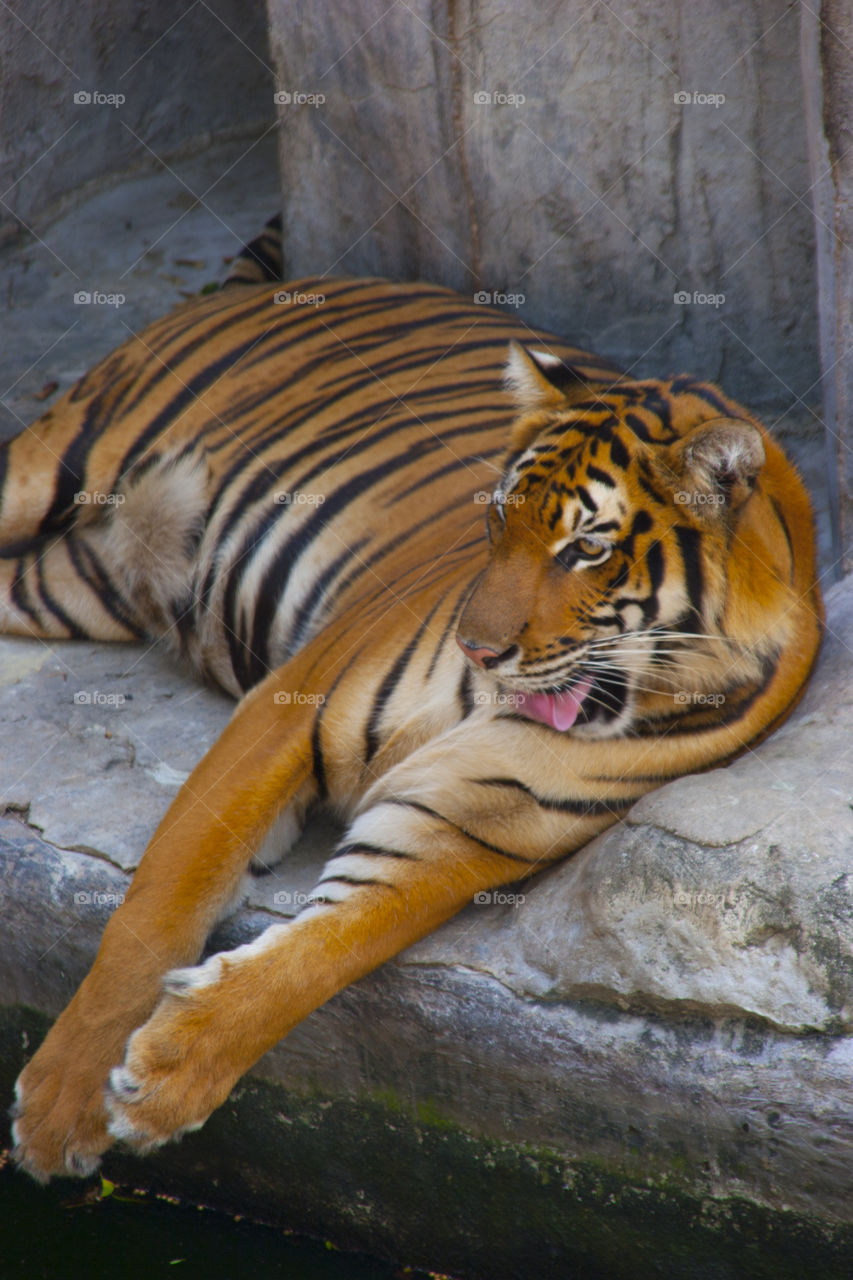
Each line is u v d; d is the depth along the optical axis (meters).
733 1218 4.86
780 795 4.85
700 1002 4.72
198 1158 5.80
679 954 4.73
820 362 7.65
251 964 4.94
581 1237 5.22
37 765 6.41
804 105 7.20
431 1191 5.45
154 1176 5.95
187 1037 4.79
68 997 5.93
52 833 6.00
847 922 4.49
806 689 5.53
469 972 5.18
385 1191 5.55
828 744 5.09
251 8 13.26
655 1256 5.09
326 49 8.22
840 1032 4.54
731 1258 4.94
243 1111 5.63
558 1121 5.07
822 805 4.77
